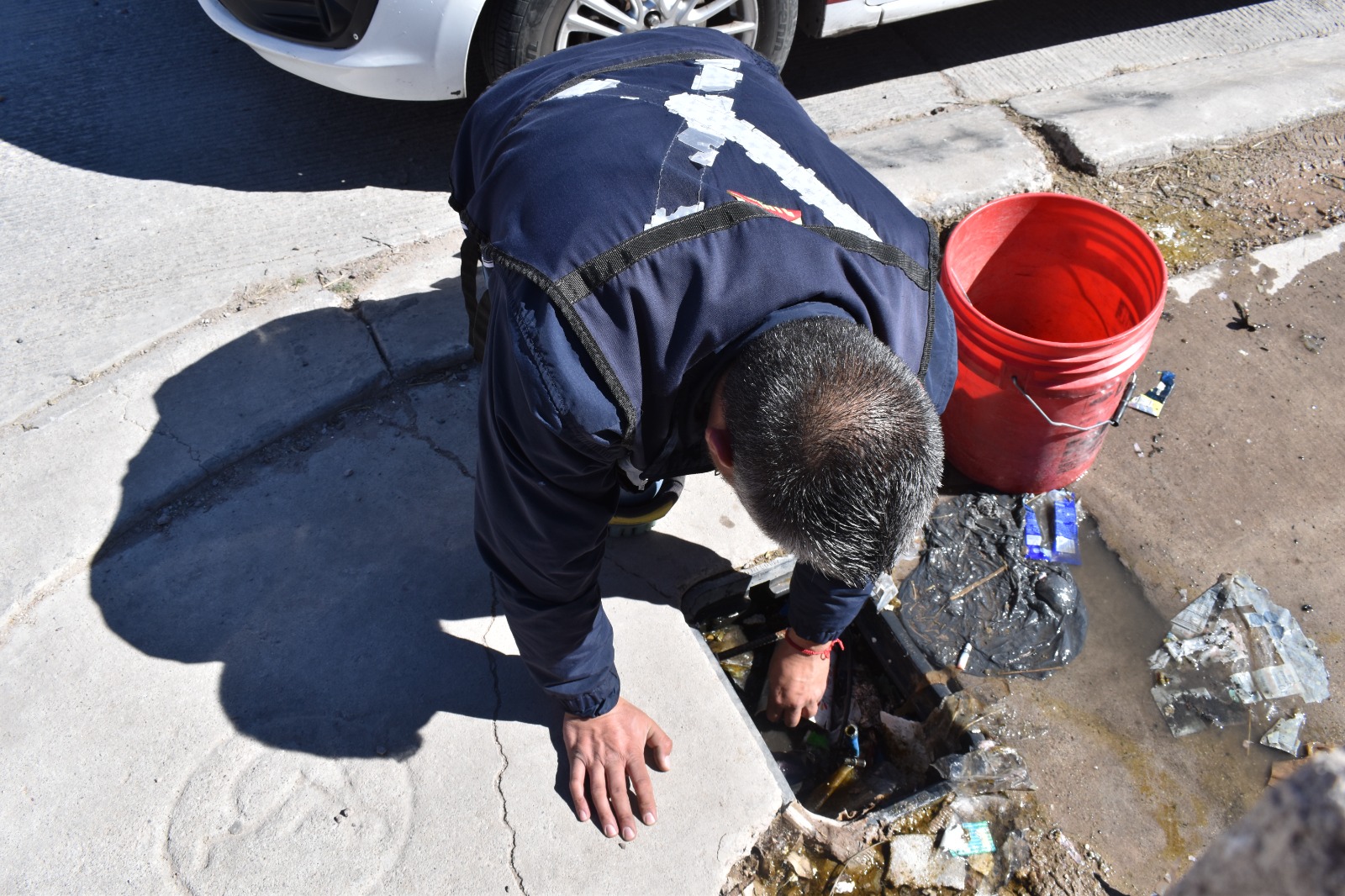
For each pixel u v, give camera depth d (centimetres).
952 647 209
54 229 271
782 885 174
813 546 116
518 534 137
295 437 232
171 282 258
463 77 273
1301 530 229
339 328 249
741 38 301
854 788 200
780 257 125
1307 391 256
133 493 215
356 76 271
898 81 340
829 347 118
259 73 323
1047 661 208
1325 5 373
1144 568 223
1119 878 179
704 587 211
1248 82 335
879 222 139
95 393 233
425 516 218
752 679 215
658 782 180
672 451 142
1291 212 300
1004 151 307
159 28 337
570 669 162
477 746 184
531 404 119
